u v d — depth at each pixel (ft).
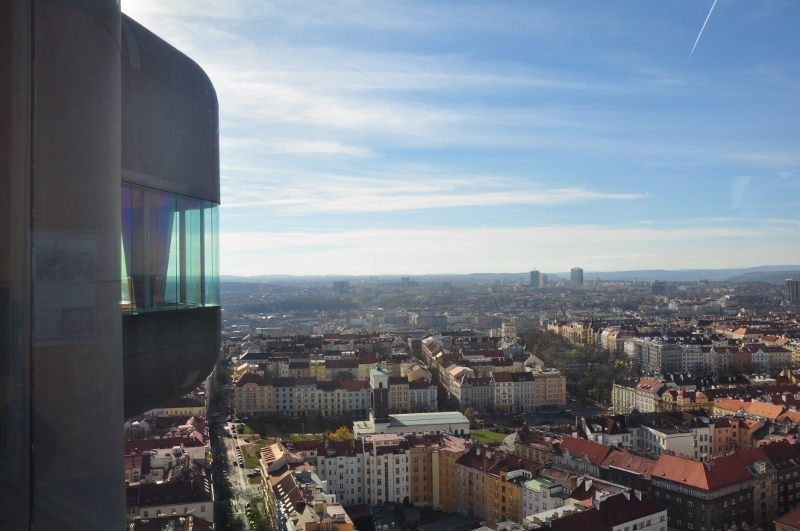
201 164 96.48
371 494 503.61
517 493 428.97
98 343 57.00
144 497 326.44
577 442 507.71
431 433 614.34
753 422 562.25
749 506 412.98
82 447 55.16
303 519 347.97
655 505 368.27
